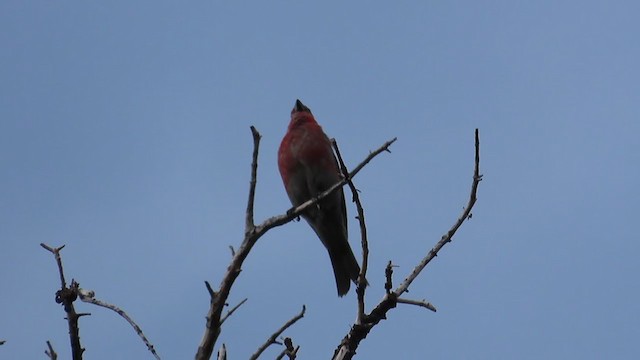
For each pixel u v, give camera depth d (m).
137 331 7.70
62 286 7.86
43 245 8.02
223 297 7.61
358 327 9.13
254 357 7.82
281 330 7.88
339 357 9.04
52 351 7.50
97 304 7.83
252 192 7.91
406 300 9.31
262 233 7.86
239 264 7.72
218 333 7.57
